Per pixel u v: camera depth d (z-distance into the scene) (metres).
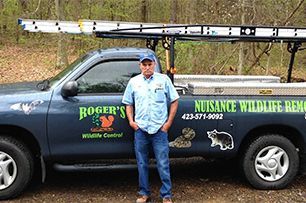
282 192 5.57
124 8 18.67
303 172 5.77
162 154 4.91
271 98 5.51
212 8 15.13
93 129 5.12
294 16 13.65
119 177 6.03
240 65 14.09
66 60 20.02
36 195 5.32
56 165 5.33
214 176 6.15
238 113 5.39
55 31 5.59
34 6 24.16
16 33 29.06
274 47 14.59
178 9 18.48
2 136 5.11
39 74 18.42
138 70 5.26
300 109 5.52
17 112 4.98
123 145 5.20
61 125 5.05
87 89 5.18
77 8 19.48
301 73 15.73
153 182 5.82
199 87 5.35
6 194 5.09
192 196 5.37
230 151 5.45
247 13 13.95
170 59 5.48
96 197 5.29
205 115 5.34
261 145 5.52
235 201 5.23
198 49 14.27
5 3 26.70
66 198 5.25
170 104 4.97
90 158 5.21
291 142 5.62
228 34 5.75
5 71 18.98
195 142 5.36
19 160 5.07
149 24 5.91
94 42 16.89
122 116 5.14
